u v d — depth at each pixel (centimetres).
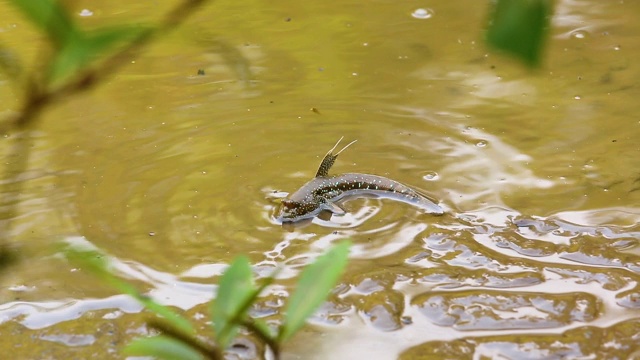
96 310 437
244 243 498
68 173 573
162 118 651
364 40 782
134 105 671
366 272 468
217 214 529
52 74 140
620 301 439
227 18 827
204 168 582
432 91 691
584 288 451
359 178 552
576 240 495
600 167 574
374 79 712
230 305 227
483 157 593
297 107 669
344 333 417
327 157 550
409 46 769
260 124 643
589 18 816
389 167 583
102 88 698
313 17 830
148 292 450
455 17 824
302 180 568
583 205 531
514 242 495
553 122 638
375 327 421
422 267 472
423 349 404
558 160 585
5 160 587
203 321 425
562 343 406
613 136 614
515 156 593
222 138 624
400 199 543
